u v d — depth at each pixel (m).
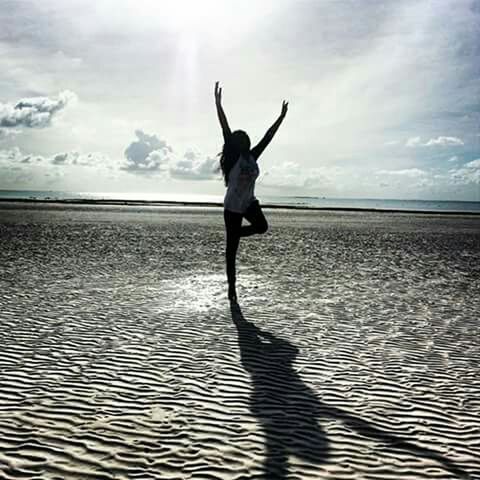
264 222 9.63
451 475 3.89
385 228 41.84
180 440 4.33
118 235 27.03
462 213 101.56
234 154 9.21
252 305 10.04
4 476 3.69
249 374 6.03
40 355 6.57
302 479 3.76
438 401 5.39
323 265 16.98
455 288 13.02
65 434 4.39
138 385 5.59
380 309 10.12
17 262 15.62
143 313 9.10
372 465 4.00
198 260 17.25
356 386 5.75
